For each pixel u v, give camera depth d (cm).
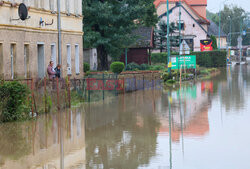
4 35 2384
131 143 1597
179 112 2377
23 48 2617
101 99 3055
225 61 8194
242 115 2219
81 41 3653
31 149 1509
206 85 4212
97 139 1675
